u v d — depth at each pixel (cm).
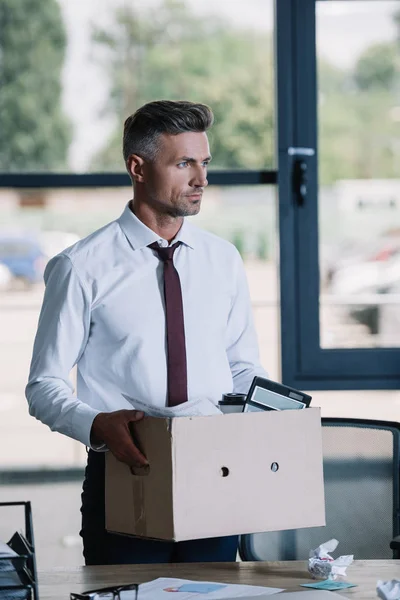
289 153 427
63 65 438
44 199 440
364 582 199
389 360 430
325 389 429
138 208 263
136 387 254
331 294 432
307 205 429
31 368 255
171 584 196
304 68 426
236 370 277
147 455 202
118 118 439
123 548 246
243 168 435
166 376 256
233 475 202
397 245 432
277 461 208
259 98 435
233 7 437
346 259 432
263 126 435
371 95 432
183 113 250
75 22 438
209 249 271
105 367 256
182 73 439
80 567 215
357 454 294
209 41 438
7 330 449
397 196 432
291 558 290
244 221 438
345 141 431
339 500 292
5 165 436
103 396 255
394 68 432
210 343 262
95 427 217
